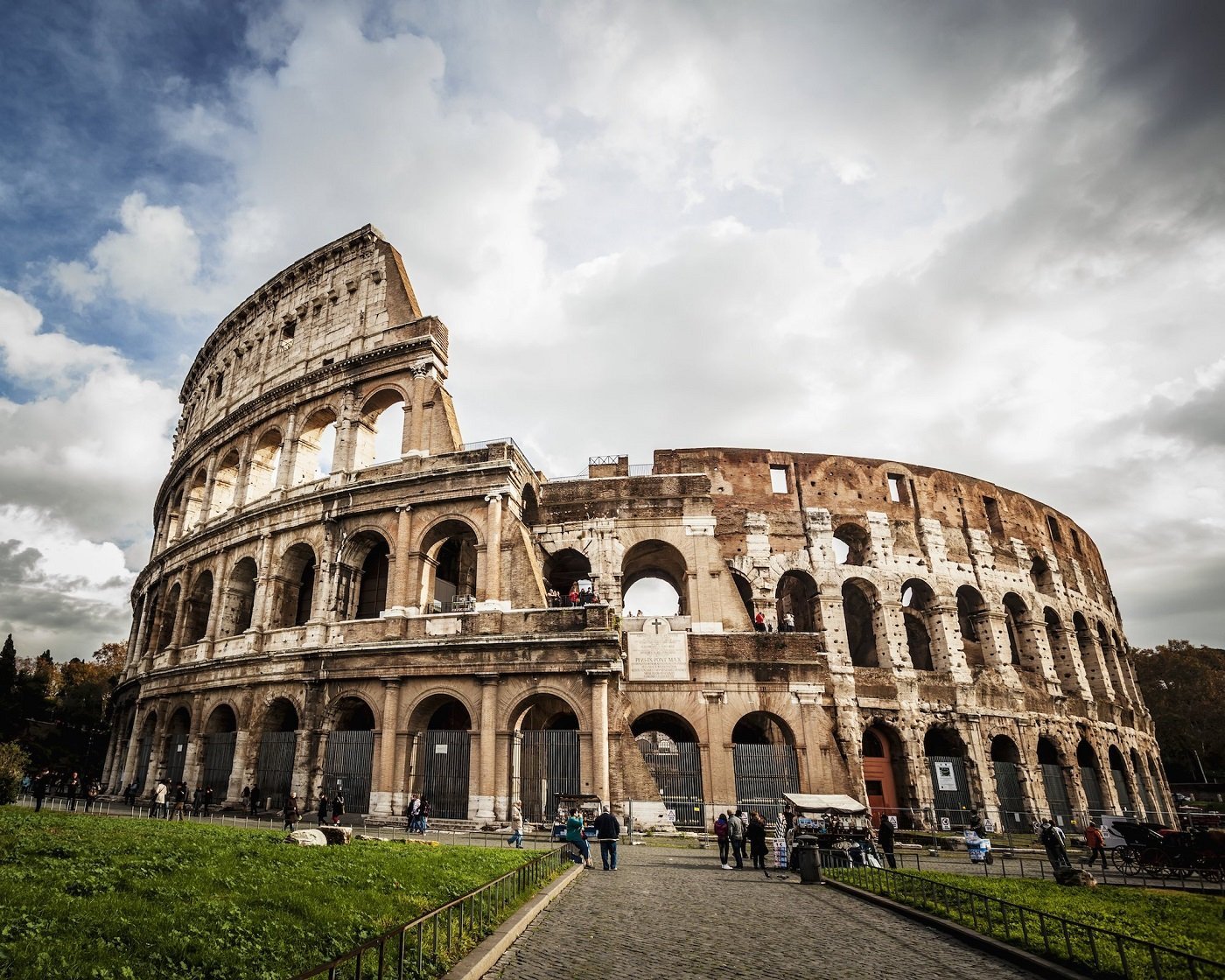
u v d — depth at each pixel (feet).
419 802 123.44
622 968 46.29
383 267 191.11
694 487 179.22
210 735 167.94
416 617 149.07
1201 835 98.58
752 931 58.34
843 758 171.83
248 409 197.88
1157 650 363.97
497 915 54.70
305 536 168.25
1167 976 43.24
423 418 167.12
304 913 48.08
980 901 66.49
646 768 137.49
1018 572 217.36
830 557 191.31
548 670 137.28
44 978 31.27
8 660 289.33
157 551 238.07
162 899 47.39
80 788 181.27
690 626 167.22
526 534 156.15
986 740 185.37
